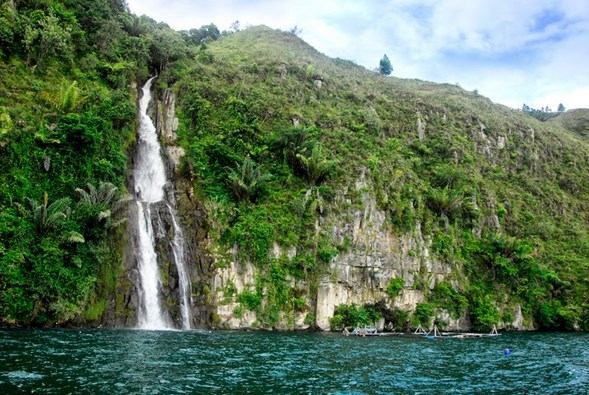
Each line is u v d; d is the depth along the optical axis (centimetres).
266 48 9181
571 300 5934
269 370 2166
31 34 4094
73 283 3219
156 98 5469
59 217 3153
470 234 5944
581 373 2519
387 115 7044
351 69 10769
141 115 5216
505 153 8088
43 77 4119
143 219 4041
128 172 4484
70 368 1897
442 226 5672
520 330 5569
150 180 4725
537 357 3103
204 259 4134
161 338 2980
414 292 4919
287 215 4500
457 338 4244
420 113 7494
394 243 4994
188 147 4916
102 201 3547
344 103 6838
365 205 4912
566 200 7888
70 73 4456
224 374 2017
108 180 3869
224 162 4697
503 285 5734
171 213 4294
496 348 3541
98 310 3397
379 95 7612
